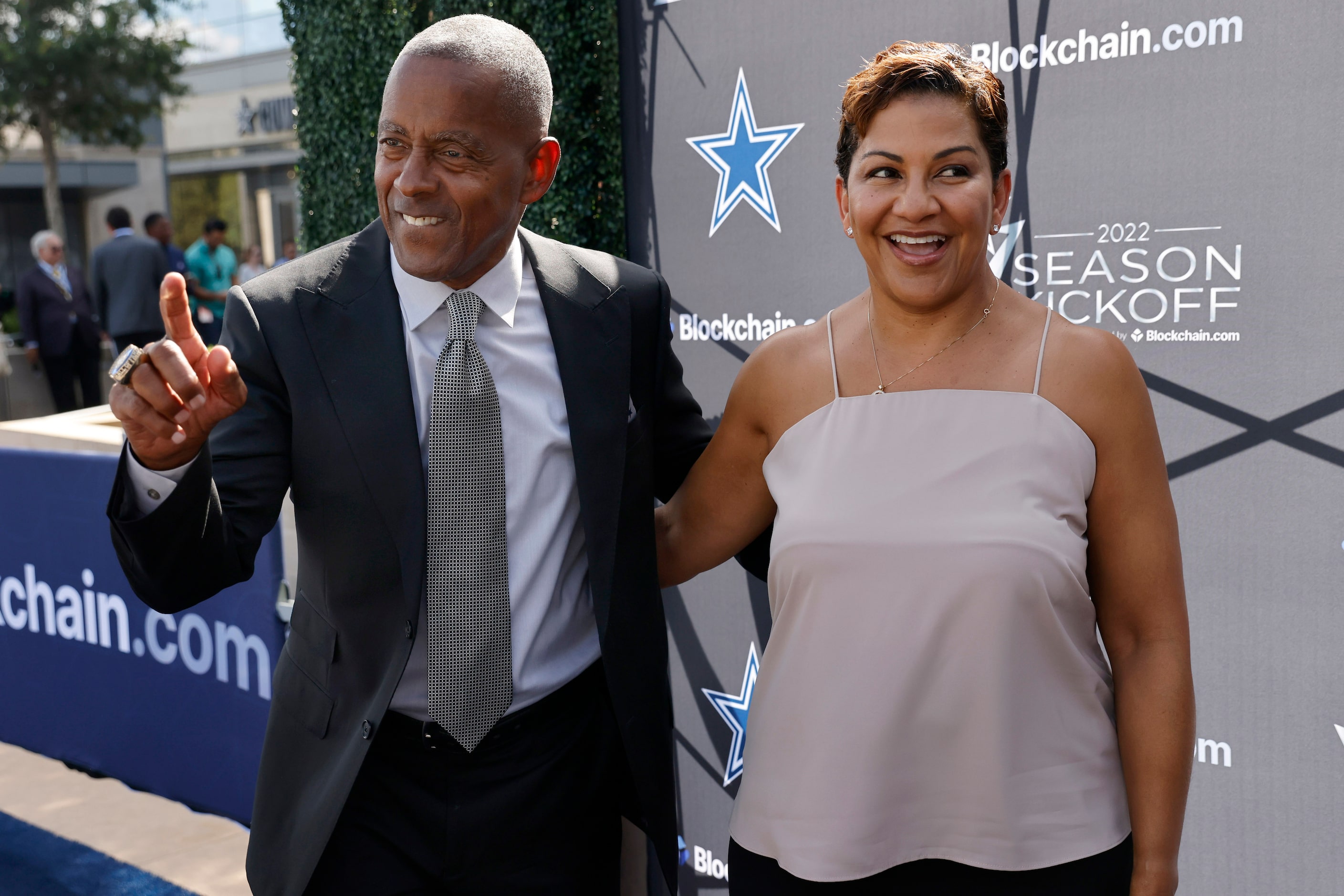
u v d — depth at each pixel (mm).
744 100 2213
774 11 2148
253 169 17562
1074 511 1168
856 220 1199
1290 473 1712
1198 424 1783
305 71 2867
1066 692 1187
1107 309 1845
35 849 2605
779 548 1234
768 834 1248
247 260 14312
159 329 7523
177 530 1125
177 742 2441
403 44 2627
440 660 1300
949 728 1170
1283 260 1685
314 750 1352
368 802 1360
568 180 2418
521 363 1372
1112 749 1225
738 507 1434
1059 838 1165
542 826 1394
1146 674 1210
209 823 2746
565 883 1432
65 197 19984
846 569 1182
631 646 1425
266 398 1297
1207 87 1718
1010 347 1219
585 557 1436
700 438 1586
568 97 2396
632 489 1429
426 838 1361
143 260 7402
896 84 1161
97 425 3223
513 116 1274
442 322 1349
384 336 1316
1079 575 1166
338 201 2840
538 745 1387
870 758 1180
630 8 2363
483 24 1313
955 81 1157
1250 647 1770
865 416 1226
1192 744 1209
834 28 2070
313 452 1294
